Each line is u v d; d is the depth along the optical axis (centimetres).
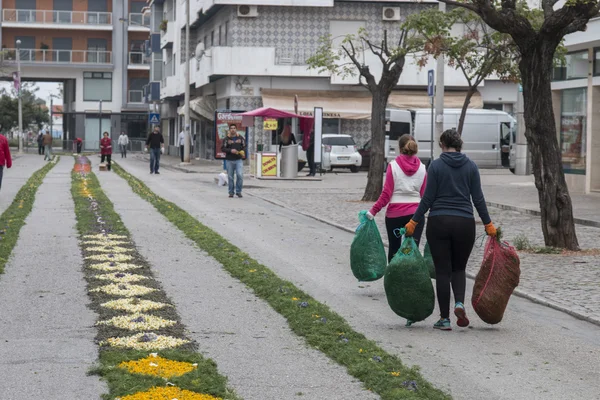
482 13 1505
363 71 2577
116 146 8825
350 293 1134
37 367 738
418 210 938
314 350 815
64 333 866
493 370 768
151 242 1578
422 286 922
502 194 2748
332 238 1720
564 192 1543
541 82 1530
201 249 1499
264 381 711
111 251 1435
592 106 2670
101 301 1023
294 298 1048
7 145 2311
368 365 740
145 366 727
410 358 805
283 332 888
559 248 1534
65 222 1867
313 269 1327
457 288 936
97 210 2106
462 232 929
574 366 789
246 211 2252
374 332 912
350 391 684
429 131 4447
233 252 1444
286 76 5150
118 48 8831
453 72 5075
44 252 1423
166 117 7869
